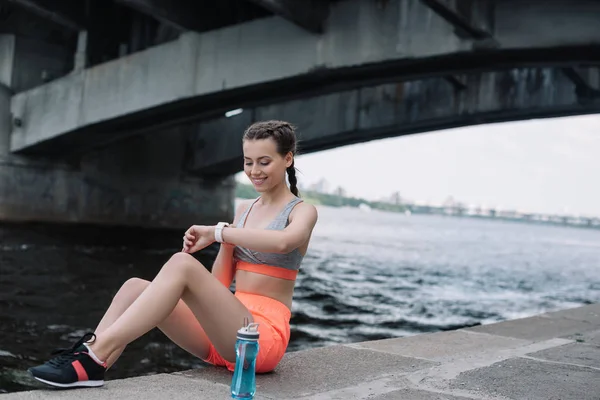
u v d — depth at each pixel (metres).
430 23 15.23
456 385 3.24
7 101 25.88
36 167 26.69
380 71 17.53
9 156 25.95
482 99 21.56
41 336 7.87
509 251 44.19
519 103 21.16
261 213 3.20
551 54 15.07
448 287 17.62
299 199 3.16
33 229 24.11
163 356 7.01
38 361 6.57
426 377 3.38
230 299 2.90
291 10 15.68
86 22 24.05
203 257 21.44
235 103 21.23
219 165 31.11
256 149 3.06
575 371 3.69
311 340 8.70
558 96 20.73
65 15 23.38
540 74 20.91
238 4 20.64
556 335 4.98
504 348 4.38
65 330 8.37
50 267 15.27
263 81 18.00
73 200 27.81
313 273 19.48
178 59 19.88
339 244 37.53
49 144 25.45
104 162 28.75
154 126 23.89
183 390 2.83
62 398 2.58
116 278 14.17
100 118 22.31
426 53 15.28
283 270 3.12
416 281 18.84
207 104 21.84
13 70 26.06
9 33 26.16
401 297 14.61
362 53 16.08
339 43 16.48
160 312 2.80
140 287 3.03
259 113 28.44
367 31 16.02
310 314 11.21
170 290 2.80
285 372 3.33
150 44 24.89
